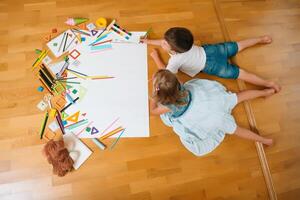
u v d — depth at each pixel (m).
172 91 0.98
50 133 1.23
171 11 1.54
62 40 1.42
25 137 1.22
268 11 1.60
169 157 1.23
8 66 1.35
